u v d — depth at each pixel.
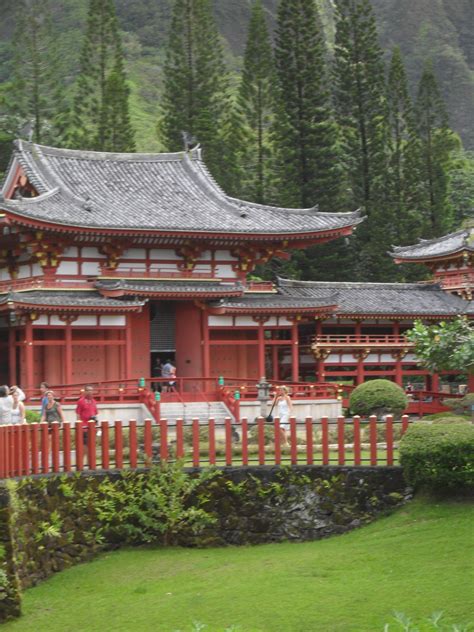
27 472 33.88
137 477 37.09
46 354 64.75
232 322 69.50
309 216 72.19
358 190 108.06
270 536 38.06
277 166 103.19
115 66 104.38
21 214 60.56
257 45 102.62
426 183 113.44
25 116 107.19
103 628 28.20
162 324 71.00
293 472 38.75
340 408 63.81
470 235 85.88
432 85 113.44
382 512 38.25
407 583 29.69
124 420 59.31
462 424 37.47
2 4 164.38
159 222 66.44
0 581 29.23
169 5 189.12
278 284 77.00
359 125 108.19
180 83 106.19
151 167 75.00
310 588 30.02
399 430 49.31
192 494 37.84
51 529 33.34
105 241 65.75
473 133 197.12
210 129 103.19
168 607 29.36
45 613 29.84
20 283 65.88
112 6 106.31
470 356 48.41
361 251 106.50
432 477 36.28
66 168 71.75
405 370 78.56
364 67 107.81
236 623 27.78
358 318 75.31
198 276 69.62
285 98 104.50
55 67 108.44
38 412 54.94
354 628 26.94
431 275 100.62
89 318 64.06
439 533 33.66
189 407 60.38
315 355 74.44
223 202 71.62
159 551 36.56
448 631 25.86
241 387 62.00
